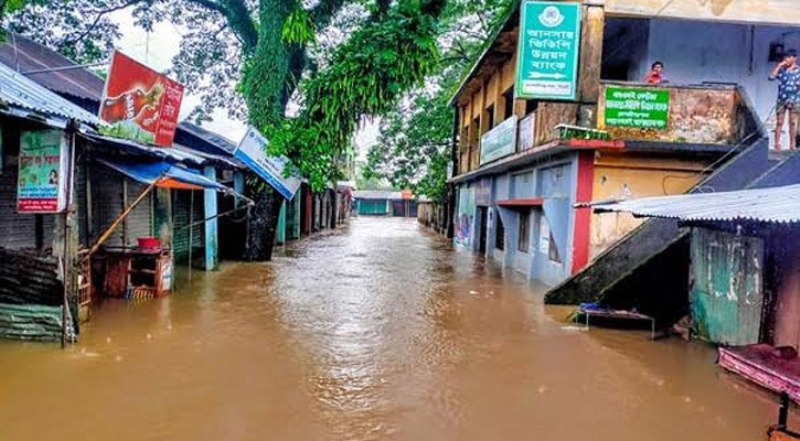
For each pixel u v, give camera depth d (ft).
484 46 52.60
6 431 14.39
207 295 33.42
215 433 14.61
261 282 39.14
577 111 33.32
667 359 22.56
